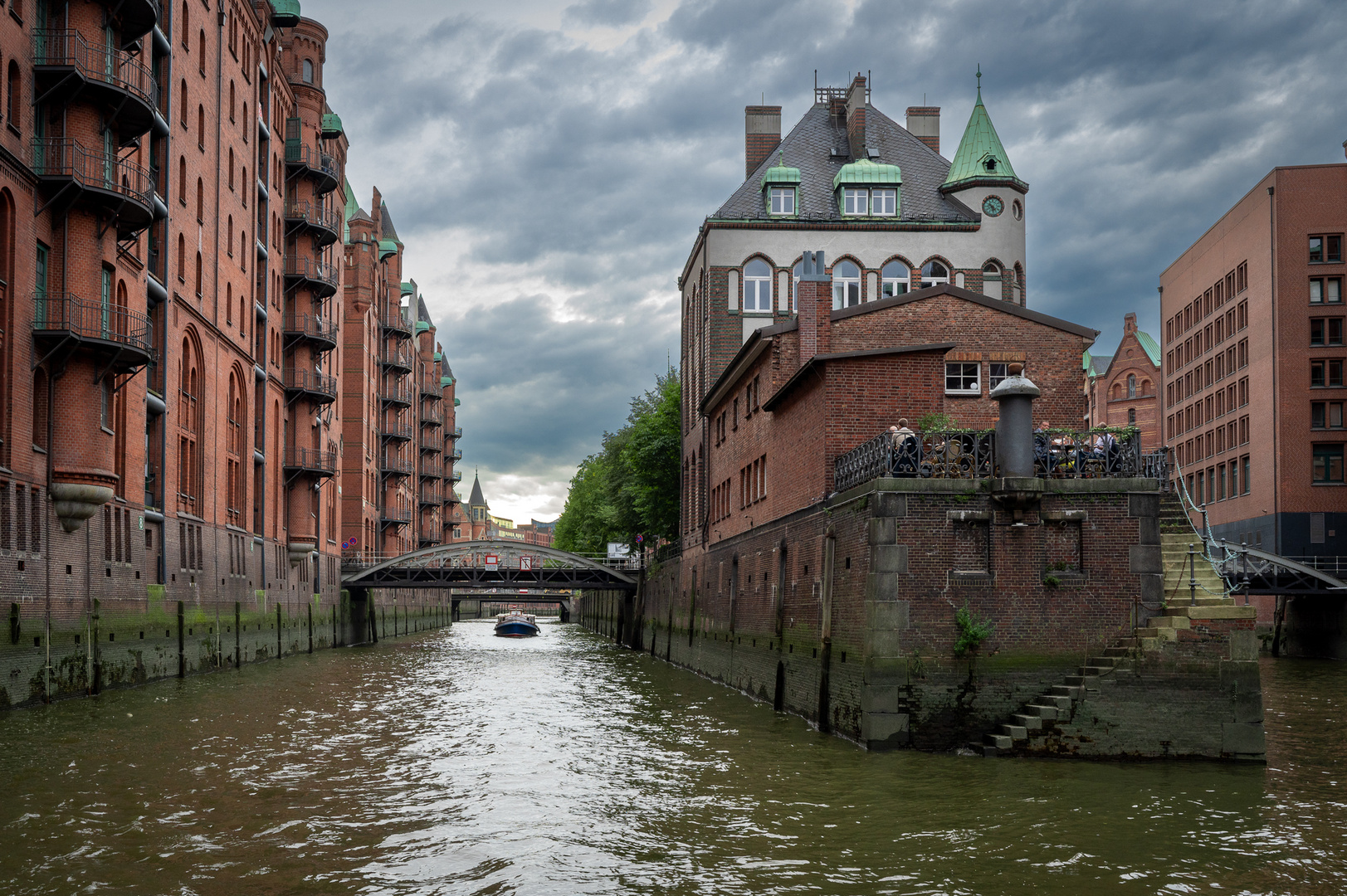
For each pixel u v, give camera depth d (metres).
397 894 12.67
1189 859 14.12
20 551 27.80
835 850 14.55
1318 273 68.19
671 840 15.12
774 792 18.03
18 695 27.05
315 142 59.38
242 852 14.33
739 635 37.75
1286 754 21.69
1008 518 21.28
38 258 29.92
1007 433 21.41
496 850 14.55
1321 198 68.38
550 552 67.94
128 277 35.06
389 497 93.69
